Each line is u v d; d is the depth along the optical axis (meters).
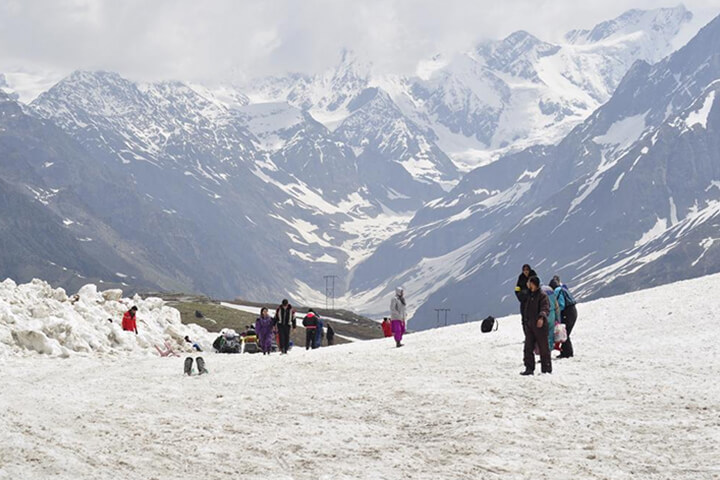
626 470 14.80
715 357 28.09
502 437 17.17
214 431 17.83
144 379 30.09
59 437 16.08
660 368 26.30
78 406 21.41
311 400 22.47
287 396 23.36
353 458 15.55
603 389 22.73
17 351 41.53
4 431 15.67
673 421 18.42
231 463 14.88
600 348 32.53
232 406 21.66
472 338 41.19
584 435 17.42
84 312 54.47
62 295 59.34
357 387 24.75
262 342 44.06
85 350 44.75
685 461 15.30
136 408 21.28
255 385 26.75
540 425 18.38
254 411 20.81
